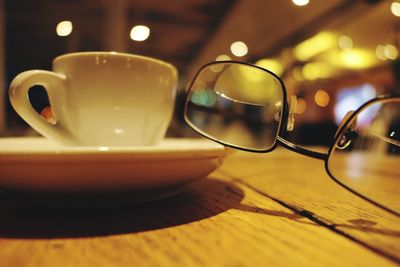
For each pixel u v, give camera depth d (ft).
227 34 5.85
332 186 0.97
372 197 0.83
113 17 4.10
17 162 0.56
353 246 0.53
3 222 0.61
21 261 0.47
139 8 5.02
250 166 1.42
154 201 0.75
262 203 0.76
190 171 0.66
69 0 4.87
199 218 0.64
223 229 0.59
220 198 0.80
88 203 0.66
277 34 4.95
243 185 0.97
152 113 0.87
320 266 0.46
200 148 0.64
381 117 0.77
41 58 7.40
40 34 6.50
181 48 7.34
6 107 3.42
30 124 0.82
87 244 0.52
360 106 0.73
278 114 0.78
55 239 0.54
